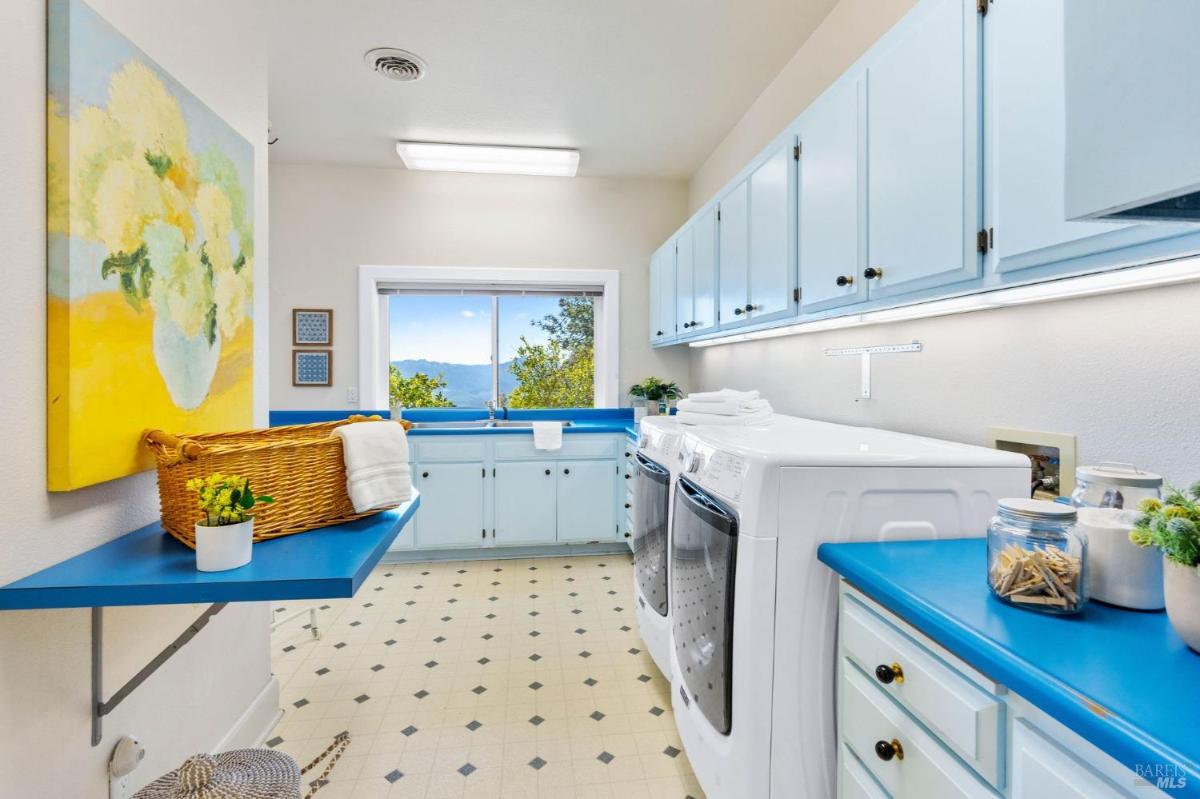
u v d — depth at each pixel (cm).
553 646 232
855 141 150
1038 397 127
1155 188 50
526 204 388
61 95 90
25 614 90
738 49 242
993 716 70
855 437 146
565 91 277
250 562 92
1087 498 93
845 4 206
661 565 184
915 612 82
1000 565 84
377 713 185
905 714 88
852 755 104
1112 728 53
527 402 410
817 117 170
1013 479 118
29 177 87
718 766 124
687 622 150
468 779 155
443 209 380
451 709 187
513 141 332
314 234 369
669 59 249
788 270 188
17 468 85
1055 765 62
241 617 161
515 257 387
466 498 343
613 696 195
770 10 216
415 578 314
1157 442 101
